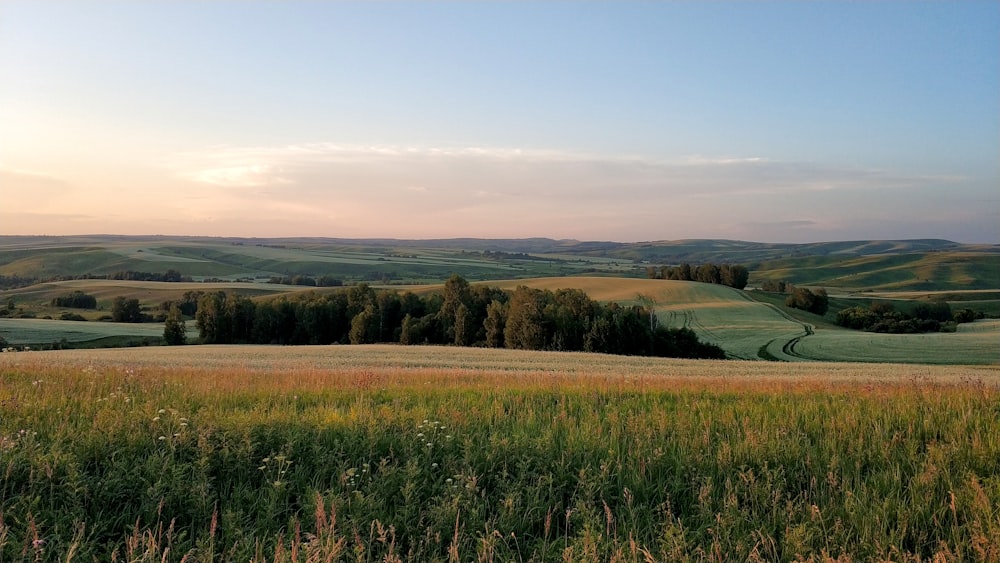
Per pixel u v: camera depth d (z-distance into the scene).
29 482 5.25
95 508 5.13
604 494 5.66
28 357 27.45
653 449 6.48
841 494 5.70
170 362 28.83
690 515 5.41
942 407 9.05
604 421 7.90
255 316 76.19
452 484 5.69
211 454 5.98
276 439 6.53
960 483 5.74
